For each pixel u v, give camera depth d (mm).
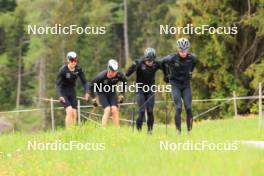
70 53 53062
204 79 106688
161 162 33031
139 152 38000
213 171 28281
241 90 105562
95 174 33688
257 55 108562
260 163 29438
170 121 98125
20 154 44406
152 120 50656
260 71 103062
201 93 107438
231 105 102875
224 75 106250
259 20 106625
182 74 48062
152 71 49625
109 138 45219
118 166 34031
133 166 33188
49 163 38688
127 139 44406
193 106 105250
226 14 108125
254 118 74438
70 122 53250
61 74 53250
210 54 106625
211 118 105438
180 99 48062
